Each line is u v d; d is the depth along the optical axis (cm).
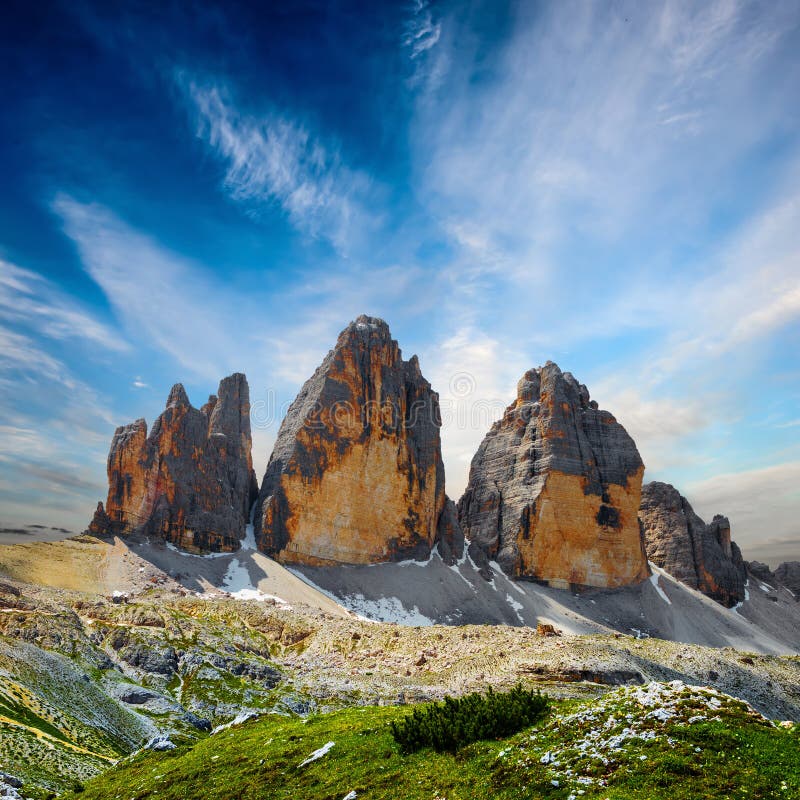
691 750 3709
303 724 6356
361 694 14650
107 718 10975
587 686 14800
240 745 5972
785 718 16425
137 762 6688
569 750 4019
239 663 15950
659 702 4238
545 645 17525
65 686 11394
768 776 3409
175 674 14888
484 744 4475
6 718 8781
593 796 3512
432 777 4216
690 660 17962
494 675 15662
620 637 19812
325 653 18450
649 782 3516
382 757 4769
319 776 4725
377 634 19662
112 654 15125
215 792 4912
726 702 4162
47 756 7875
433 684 15600
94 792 5925
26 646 12219
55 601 17738
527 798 3678
